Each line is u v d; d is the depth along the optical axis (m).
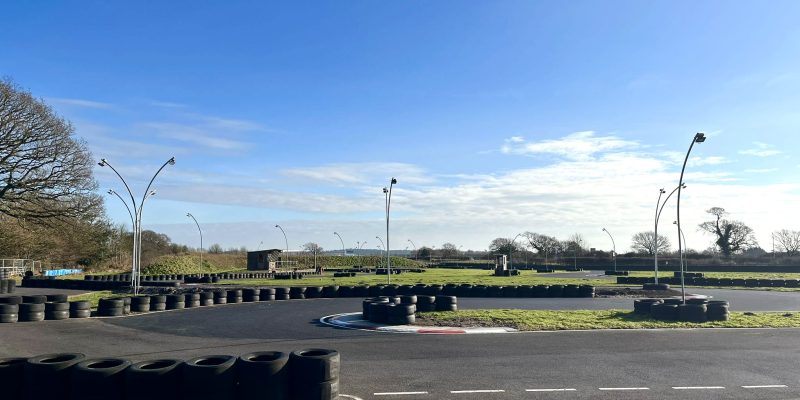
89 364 7.20
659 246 111.75
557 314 19.56
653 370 10.51
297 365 7.27
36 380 6.96
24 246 52.16
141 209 33.31
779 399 8.40
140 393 6.85
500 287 30.00
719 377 9.91
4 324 18.22
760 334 15.65
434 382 9.39
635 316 19.09
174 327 17.52
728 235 96.50
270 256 77.56
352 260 102.31
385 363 11.12
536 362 11.27
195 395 6.85
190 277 48.75
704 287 43.12
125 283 40.31
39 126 40.12
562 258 101.75
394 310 17.67
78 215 44.47
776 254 98.75
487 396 8.48
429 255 125.38
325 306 24.89
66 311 19.81
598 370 10.48
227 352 12.72
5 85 38.69
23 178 40.22
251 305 25.58
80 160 43.28
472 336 15.20
